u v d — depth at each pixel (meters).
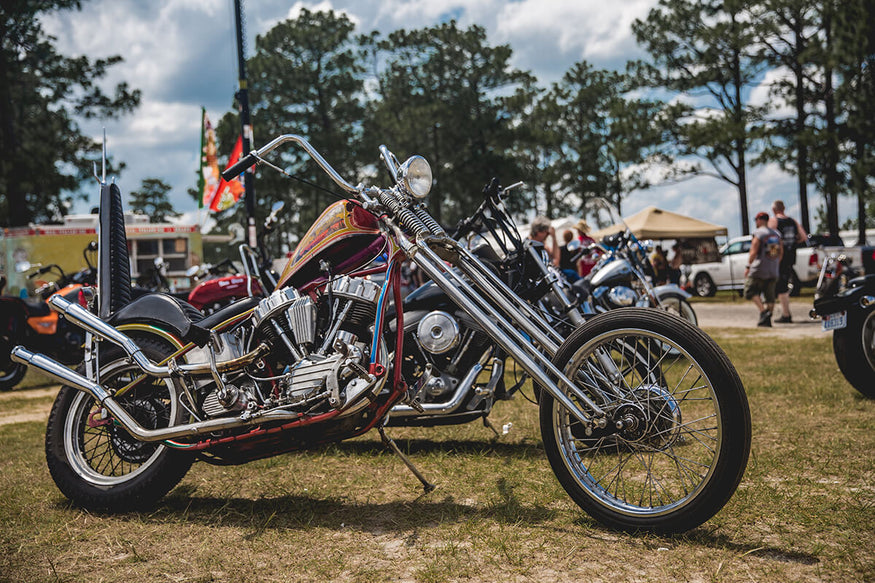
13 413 6.43
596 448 2.80
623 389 2.83
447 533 2.69
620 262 6.07
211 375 3.06
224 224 38.75
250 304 3.27
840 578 2.20
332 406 2.82
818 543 2.46
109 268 3.59
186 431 2.98
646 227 21.36
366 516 2.94
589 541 2.56
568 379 2.74
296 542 2.68
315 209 40.50
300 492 3.32
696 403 4.85
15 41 24.94
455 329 3.63
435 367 3.71
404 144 40.88
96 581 2.38
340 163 39.75
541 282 4.14
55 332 9.20
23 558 2.59
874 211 32.00
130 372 3.40
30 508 3.21
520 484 3.27
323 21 42.44
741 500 2.88
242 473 3.69
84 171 27.42
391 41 42.62
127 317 3.34
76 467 3.25
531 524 2.74
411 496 3.19
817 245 20.02
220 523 2.94
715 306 16.98
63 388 3.38
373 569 2.39
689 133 28.09
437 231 2.96
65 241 15.85
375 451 4.05
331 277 3.22
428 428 4.66
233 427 2.95
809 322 11.72
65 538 2.81
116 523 3.00
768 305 11.06
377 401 2.93
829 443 3.73
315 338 2.99
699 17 29.62
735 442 2.43
